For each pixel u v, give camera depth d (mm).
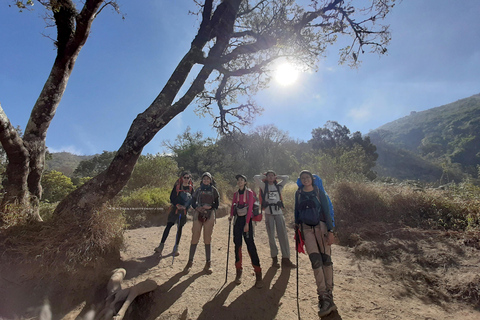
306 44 6062
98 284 3439
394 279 3842
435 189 7676
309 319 2896
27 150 3848
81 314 2977
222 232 7238
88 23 4047
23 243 3309
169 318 2920
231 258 4957
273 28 5773
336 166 12023
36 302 2967
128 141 4262
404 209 6922
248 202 3969
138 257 4691
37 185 4262
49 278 3184
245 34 5742
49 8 3832
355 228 6398
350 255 5027
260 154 31656
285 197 10453
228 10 4922
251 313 3012
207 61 4949
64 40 4145
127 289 3277
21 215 3572
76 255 3354
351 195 7836
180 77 4730
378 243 5258
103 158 34969
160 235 6535
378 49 6000
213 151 28000
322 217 3428
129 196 10398
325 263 3188
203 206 4305
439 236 5105
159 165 14539
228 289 3590
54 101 4297
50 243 3324
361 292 3486
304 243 3301
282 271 4262
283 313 3014
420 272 3887
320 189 3525
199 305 3164
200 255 5039
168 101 4570
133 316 3170
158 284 3688
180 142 30344
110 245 3861
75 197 4055
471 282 3316
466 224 5559
